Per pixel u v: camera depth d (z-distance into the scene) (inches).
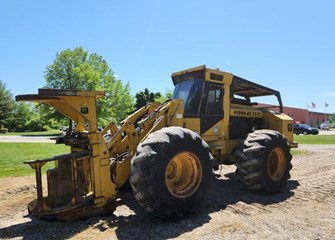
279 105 319.6
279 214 185.3
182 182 179.8
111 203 173.3
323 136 1204.5
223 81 251.1
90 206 168.2
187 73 252.2
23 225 164.9
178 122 215.2
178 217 171.2
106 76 1653.5
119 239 143.9
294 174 327.3
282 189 244.5
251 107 303.4
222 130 255.0
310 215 183.3
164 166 161.0
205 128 241.8
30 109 2389.3
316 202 214.7
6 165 390.9
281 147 243.6
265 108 326.3
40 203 154.4
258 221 170.2
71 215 164.9
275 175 243.9
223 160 262.7
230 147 262.5
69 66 1658.5
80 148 179.2
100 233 151.1
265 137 235.0
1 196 234.4
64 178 166.9
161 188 159.5
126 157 187.2
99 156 167.9
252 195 231.8
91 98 165.2
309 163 414.0
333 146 727.1
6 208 203.5
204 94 237.9
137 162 156.9
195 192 176.2
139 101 1962.4
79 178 169.8
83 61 1691.7
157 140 162.7
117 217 174.1
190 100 242.8
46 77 1670.8
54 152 558.6
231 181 283.9
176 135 169.5
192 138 176.6
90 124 165.8
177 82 263.0
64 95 156.0
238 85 283.6
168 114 210.1
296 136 1211.9
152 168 156.6
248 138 240.7
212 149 248.5
